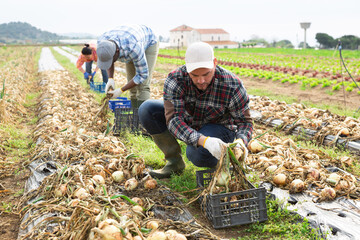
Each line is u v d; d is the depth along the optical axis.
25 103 9.05
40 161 4.39
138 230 2.15
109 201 2.35
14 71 14.89
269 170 3.85
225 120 3.37
